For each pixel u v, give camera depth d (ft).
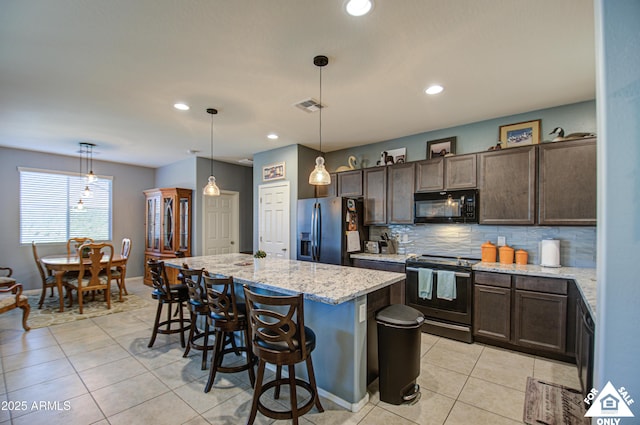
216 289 10.22
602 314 3.42
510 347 9.75
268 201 17.01
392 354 6.80
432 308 11.03
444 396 7.17
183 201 18.99
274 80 8.47
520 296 9.45
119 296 15.80
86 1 5.33
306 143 15.49
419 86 8.83
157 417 6.33
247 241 22.29
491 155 10.75
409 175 12.82
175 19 5.87
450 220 11.46
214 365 7.41
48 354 9.31
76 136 14.19
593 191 8.96
